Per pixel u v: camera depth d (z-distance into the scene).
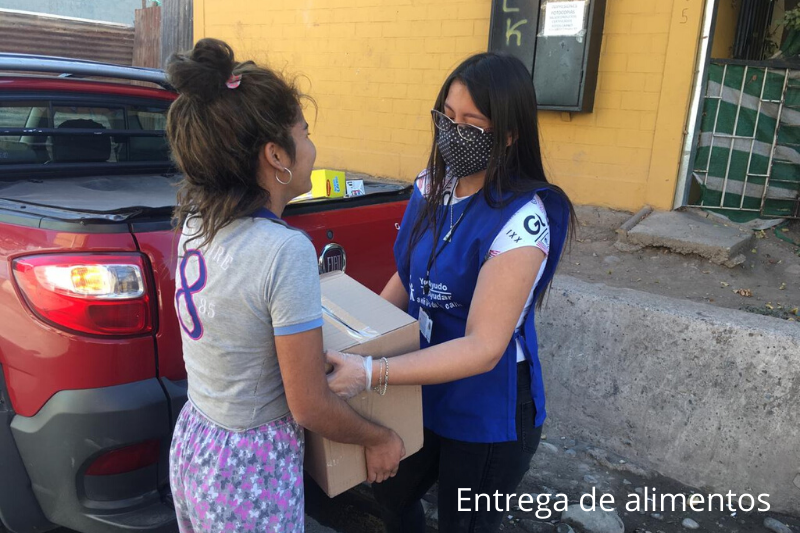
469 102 1.56
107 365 1.95
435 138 1.71
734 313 3.22
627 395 3.27
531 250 1.53
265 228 1.33
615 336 3.34
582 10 5.39
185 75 1.25
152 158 3.56
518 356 1.73
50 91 2.99
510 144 1.61
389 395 1.59
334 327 1.57
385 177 7.16
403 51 6.77
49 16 11.89
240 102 1.28
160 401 2.02
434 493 3.02
